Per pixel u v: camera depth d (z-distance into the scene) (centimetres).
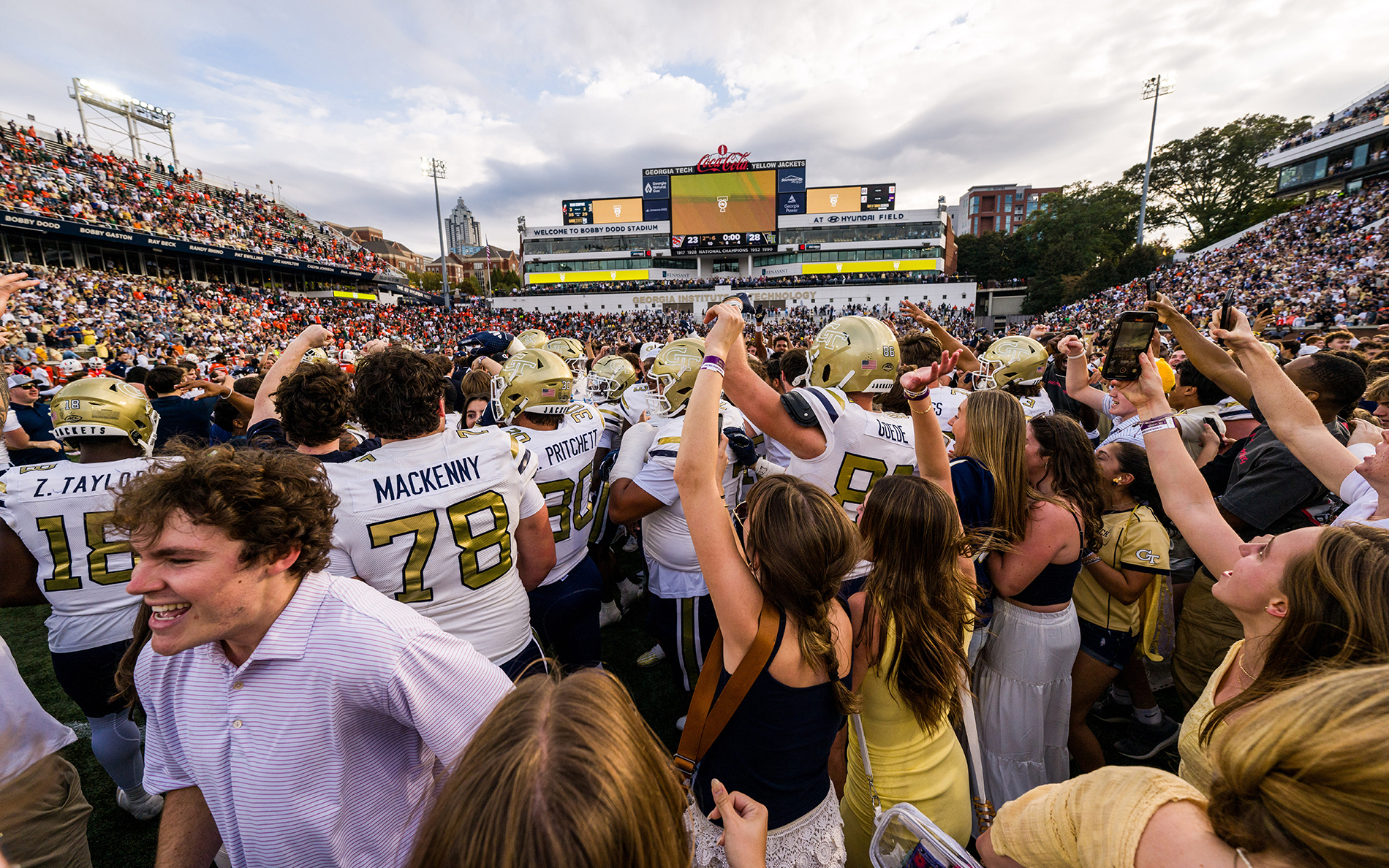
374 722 109
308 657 101
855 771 163
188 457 100
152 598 93
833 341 213
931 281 4531
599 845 64
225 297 2819
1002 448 187
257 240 3359
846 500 206
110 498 192
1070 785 85
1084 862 77
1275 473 223
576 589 249
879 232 4703
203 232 3009
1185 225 4322
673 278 5022
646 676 321
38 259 2316
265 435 236
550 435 241
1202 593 231
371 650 101
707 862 134
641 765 74
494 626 183
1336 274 2186
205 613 96
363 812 110
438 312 3906
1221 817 67
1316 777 59
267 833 104
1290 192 3709
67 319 1900
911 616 144
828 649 126
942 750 157
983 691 205
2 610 398
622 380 418
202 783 108
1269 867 62
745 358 168
